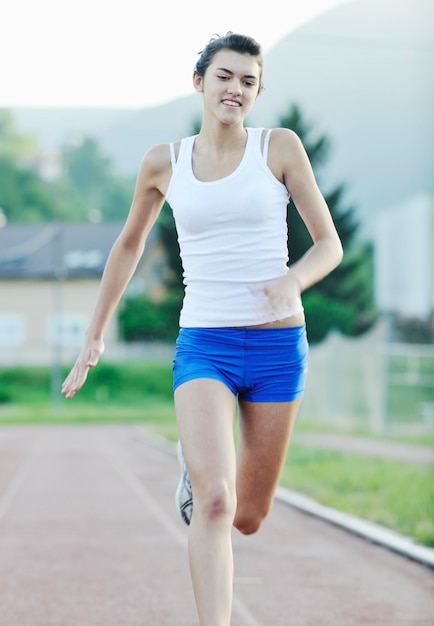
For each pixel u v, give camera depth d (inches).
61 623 397.1
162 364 3430.1
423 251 3348.9
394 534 589.6
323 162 3294.8
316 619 404.2
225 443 279.0
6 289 4286.4
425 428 1755.7
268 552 559.2
